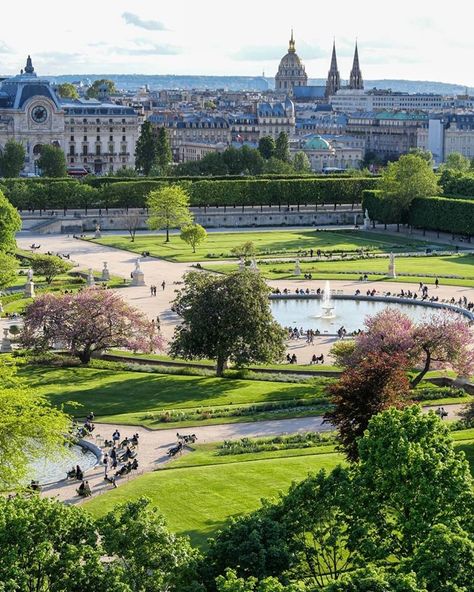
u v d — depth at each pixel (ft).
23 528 504.02
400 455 560.20
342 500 557.74
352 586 464.24
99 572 496.23
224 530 545.85
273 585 461.78
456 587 463.83
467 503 544.62
